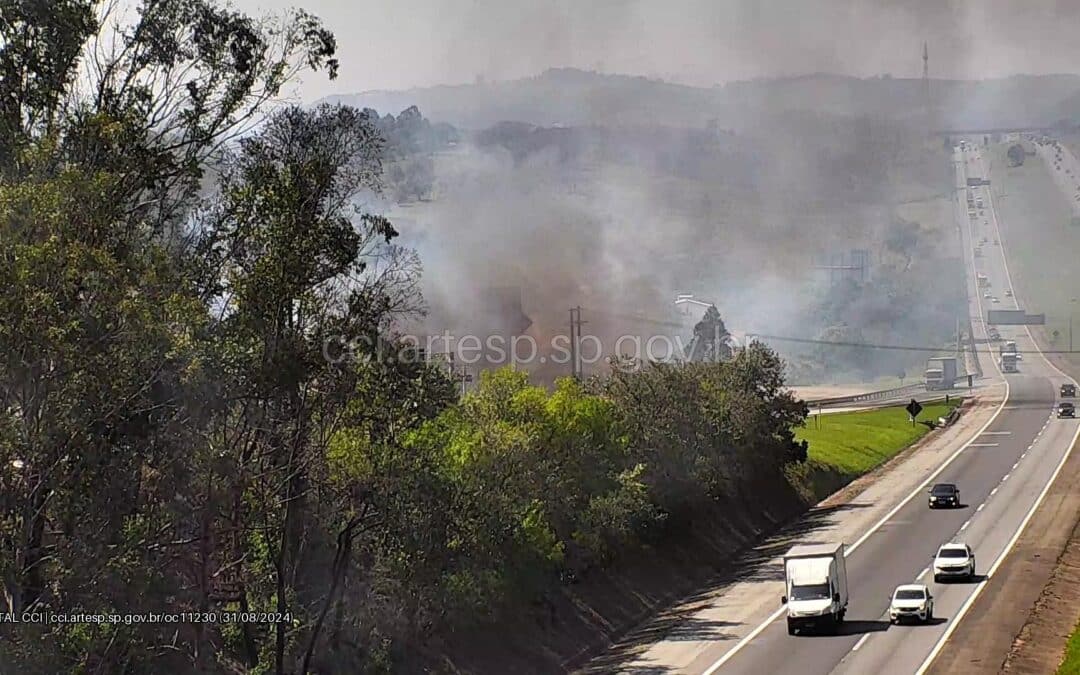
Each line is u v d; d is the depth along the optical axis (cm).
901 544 7981
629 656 5644
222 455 3834
